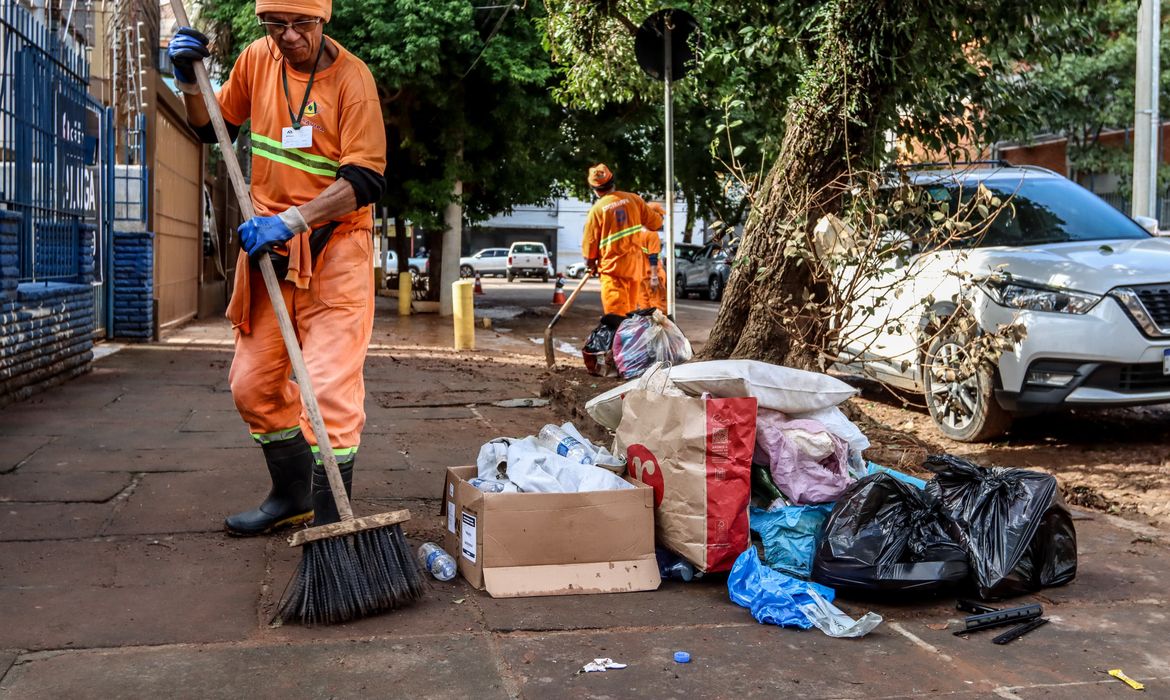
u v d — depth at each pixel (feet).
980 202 18.75
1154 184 55.21
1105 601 13.07
